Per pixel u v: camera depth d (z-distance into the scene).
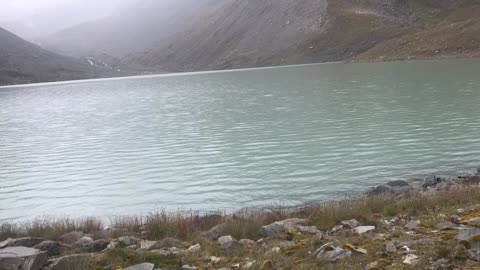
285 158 28.30
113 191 23.84
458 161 24.28
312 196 20.31
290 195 20.75
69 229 15.27
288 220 14.05
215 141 36.25
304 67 195.75
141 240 13.12
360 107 48.84
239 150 31.92
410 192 17.19
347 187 21.30
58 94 143.25
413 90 60.06
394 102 50.22
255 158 29.02
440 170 22.88
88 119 61.91
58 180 27.27
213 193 22.06
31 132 52.31
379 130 34.88
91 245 12.63
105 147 37.75
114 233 14.31
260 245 11.58
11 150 39.84
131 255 11.00
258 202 20.05
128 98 98.88
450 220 12.08
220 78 164.25
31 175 29.17
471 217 11.88
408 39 161.75
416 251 9.62
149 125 49.81
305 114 47.41
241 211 17.31
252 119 47.28
